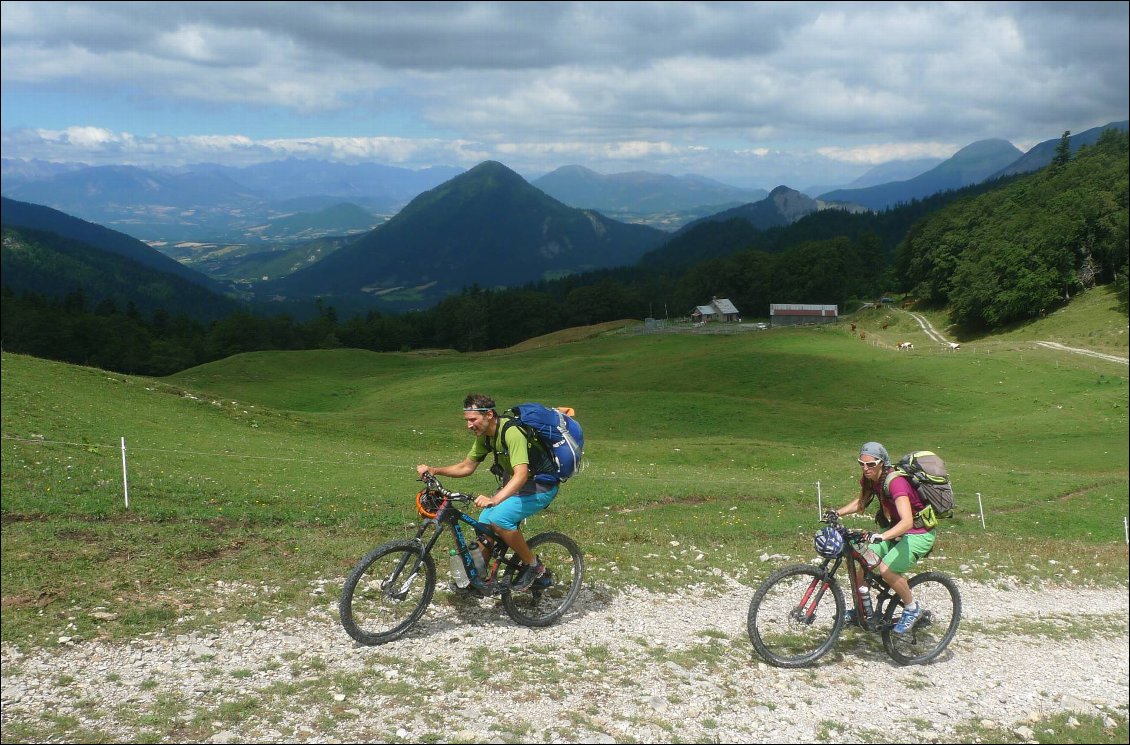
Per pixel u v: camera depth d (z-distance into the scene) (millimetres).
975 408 68812
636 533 17312
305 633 8477
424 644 8383
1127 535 27109
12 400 29547
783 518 23094
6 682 6812
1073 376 73375
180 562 10695
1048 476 39812
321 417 48812
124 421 31375
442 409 72562
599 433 57750
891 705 8016
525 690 7340
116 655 7562
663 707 7254
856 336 127375
